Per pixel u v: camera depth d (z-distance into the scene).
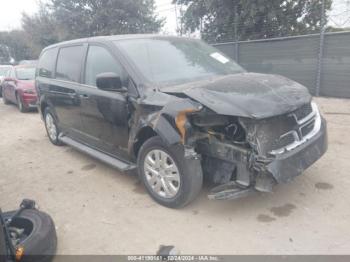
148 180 3.92
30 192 4.61
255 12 13.93
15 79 11.59
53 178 5.02
